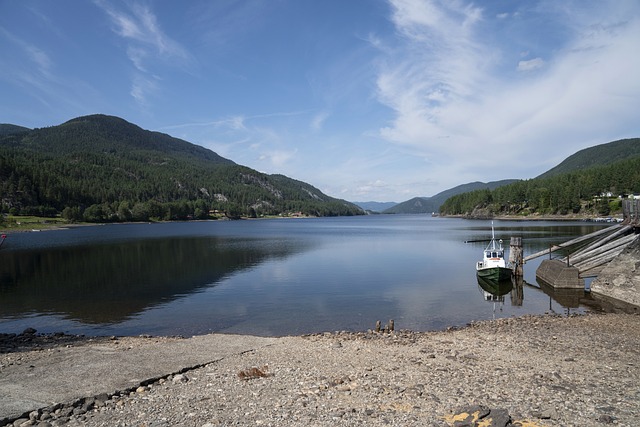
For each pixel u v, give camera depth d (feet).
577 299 106.73
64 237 362.94
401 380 44.70
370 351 58.49
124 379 45.11
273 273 153.58
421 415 34.53
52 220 604.08
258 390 41.88
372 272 155.02
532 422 32.27
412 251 232.73
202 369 49.88
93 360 53.16
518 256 140.15
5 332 80.94
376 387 42.06
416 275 147.64
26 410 36.37
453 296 111.96
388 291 118.83
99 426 33.50
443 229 468.75
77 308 100.37
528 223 529.45
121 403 38.45
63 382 44.11
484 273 131.64
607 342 62.18
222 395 40.52
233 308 99.25
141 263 183.73
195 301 107.14
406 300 106.93
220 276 146.92
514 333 69.92
